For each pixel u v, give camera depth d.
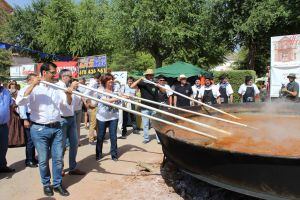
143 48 26.88
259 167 3.49
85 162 7.09
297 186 3.39
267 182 3.52
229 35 24.55
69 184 5.73
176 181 5.66
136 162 7.03
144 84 8.62
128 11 24.98
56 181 5.29
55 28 31.03
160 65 27.02
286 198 3.49
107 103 4.98
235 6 23.84
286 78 10.80
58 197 5.16
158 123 5.42
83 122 12.82
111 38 27.84
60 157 5.25
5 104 6.36
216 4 24.02
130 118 11.91
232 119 6.65
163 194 5.17
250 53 25.61
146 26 24.08
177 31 24.00
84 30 30.80
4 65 31.27
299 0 21.19
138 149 8.29
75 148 6.21
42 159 5.16
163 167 6.48
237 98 17.84
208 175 4.14
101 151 7.30
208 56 27.83
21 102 4.84
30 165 6.88
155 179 5.87
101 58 13.84
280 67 10.88
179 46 25.70
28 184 5.80
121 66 37.72
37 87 5.05
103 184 5.70
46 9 33.09
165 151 5.23
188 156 4.31
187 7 24.38
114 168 6.61
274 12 21.97
